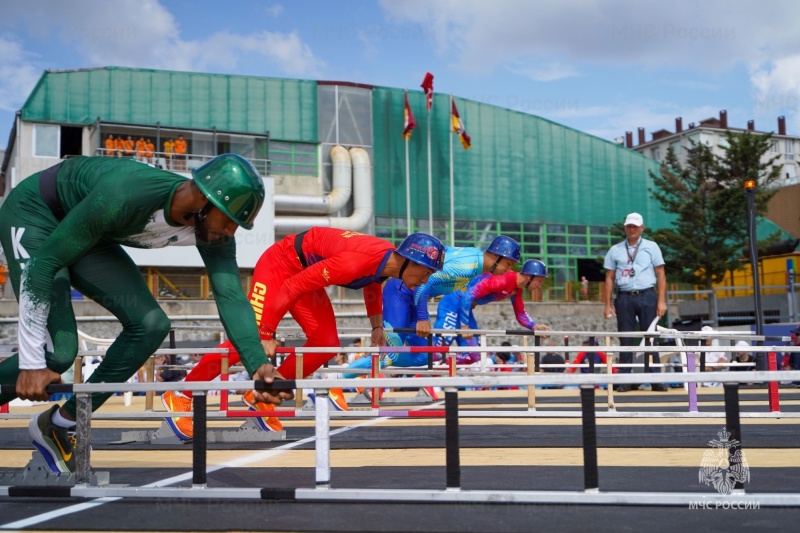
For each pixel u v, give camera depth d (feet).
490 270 29.99
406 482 12.62
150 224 12.09
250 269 98.78
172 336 36.19
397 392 36.81
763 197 96.63
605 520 9.46
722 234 97.81
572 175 131.34
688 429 20.34
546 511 10.03
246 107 110.93
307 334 21.94
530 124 129.80
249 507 10.76
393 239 119.24
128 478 13.61
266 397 11.27
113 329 82.33
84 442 11.75
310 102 114.52
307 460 15.94
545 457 15.71
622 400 30.78
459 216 124.36
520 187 128.26
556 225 129.70
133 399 41.27
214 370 20.66
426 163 122.62
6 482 12.35
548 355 48.16
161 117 106.01
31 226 12.34
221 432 20.15
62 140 101.71
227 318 12.44
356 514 10.16
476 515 9.90
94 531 9.59
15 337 77.61
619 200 133.49
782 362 47.52
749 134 98.89
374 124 119.75
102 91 102.99
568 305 105.40
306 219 108.27
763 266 103.09
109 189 11.51
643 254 34.60
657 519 9.46
